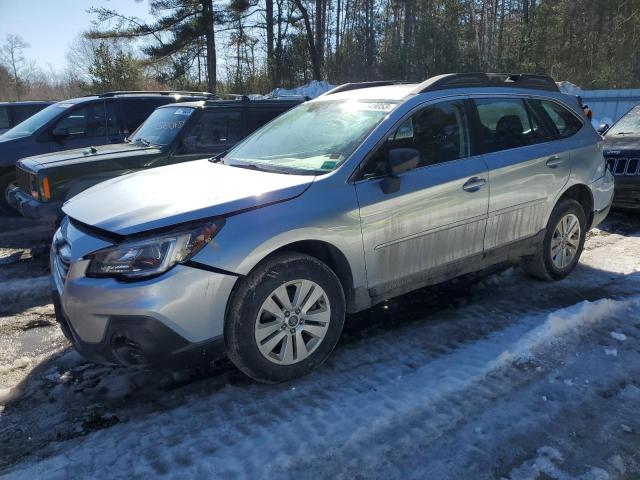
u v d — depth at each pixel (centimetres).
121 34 2489
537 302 443
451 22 2489
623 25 2828
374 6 3459
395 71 2477
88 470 254
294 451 264
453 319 414
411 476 247
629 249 592
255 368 308
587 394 311
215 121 674
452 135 393
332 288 329
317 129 396
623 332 387
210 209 292
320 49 3288
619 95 1625
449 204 377
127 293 272
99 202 329
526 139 443
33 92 6278
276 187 318
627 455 261
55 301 316
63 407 308
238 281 298
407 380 326
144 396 317
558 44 3120
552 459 257
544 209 452
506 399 305
